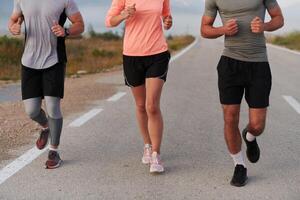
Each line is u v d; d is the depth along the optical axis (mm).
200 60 23000
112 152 6516
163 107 9805
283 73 16859
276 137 7387
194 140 7168
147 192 5078
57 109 5730
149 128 5684
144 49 5523
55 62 5602
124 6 5641
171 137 7340
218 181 5426
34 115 5789
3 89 12938
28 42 5598
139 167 5902
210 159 6230
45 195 4969
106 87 12961
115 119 8594
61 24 5609
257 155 5641
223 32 4973
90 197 4926
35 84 5684
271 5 5020
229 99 5129
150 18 5523
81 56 25531
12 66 19312
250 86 5094
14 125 7957
